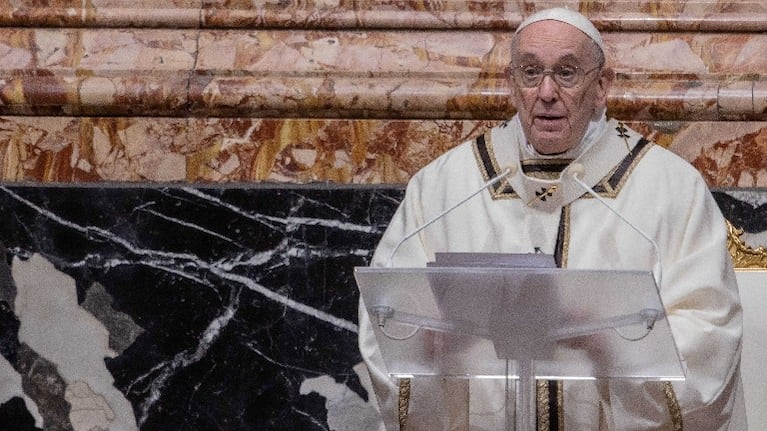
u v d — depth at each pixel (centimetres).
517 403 1409
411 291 1350
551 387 1605
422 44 2064
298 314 1981
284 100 2019
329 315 1980
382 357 1493
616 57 2044
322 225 1997
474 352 1447
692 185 1697
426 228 1723
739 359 1606
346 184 2017
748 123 2012
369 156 2025
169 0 2091
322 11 2081
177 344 1981
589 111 1659
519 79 1644
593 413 1603
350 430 1962
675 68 2031
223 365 1977
